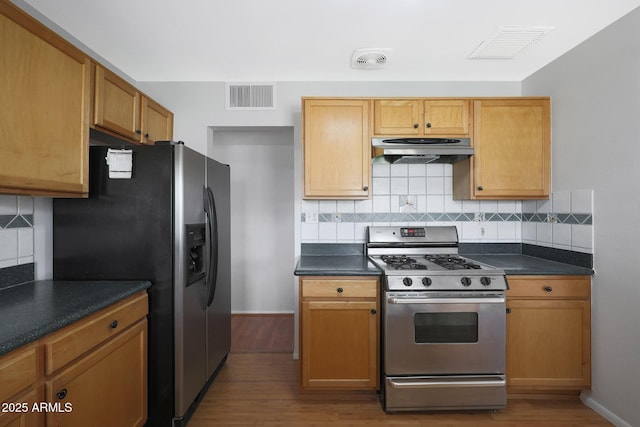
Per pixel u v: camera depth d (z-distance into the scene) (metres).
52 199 1.85
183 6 1.82
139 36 2.13
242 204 4.02
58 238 1.79
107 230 1.79
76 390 1.24
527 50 2.32
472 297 2.02
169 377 1.78
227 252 2.61
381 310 2.11
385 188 2.80
